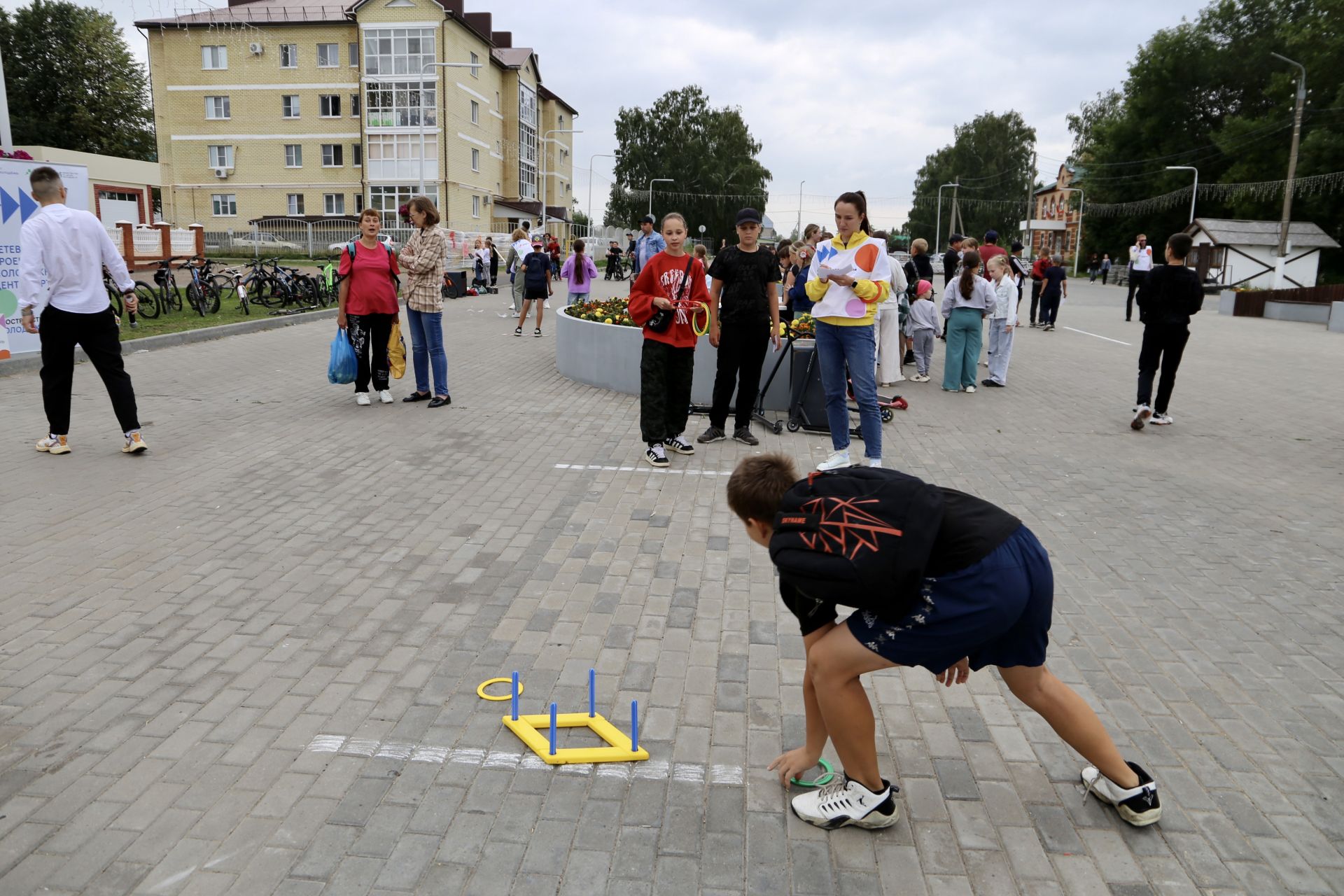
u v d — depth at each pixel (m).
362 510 5.91
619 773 3.13
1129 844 2.80
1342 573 5.09
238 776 3.06
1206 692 3.73
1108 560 5.26
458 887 2.57
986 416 9.59
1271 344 17.67
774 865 2.69
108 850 2.69
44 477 6.45
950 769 3.19
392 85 49.09
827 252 6.70
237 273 19.27
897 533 2.41
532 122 64.19
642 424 7.18
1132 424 8.95
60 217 6.62
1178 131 57.94
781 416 9.04
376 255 8.97
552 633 4.21
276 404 9.21
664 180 78.00
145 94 56.25
